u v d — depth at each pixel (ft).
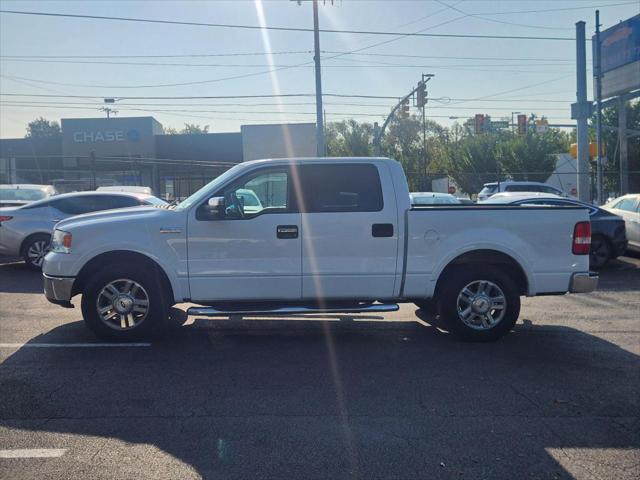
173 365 20.12
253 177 22.38
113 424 15.24
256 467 12.99
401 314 28.17
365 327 25.59
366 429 14.99
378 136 96.48
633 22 80.23
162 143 131.34
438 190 145.59
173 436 14.55
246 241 21.94
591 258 42.52
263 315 22.20
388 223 22.25
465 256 22.91
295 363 20.44
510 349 22.27
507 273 23.63
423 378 18.90
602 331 25.08
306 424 15.29
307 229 22.04
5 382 18.34
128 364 20.17
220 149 131.44
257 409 16.29
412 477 12.58
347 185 22.45
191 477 12.53
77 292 22.94
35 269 40.24
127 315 22.58
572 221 23.00
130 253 22.13
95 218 22.74
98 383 18.29
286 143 128.88
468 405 16.62
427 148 198.80
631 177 130.82
